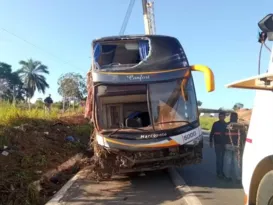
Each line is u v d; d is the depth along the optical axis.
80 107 29.48
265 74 3.70
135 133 9.15
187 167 12.21
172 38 10.52
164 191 8.85
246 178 4.47
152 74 9.85
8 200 7.44
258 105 4.34
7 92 68.94
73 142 14.49
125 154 9.05
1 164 9.01
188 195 8.16
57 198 8.00
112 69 9.95
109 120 9.48
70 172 11.00
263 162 4.11
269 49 4.44
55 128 15.63
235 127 9.81
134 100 9.69
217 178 10.34
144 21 28.95
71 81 33.59
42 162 10.41
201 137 9.66
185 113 9.64
